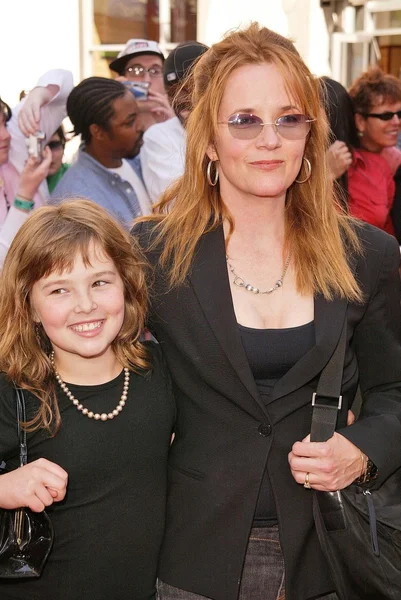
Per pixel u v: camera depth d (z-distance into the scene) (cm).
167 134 379
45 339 194
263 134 178
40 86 397
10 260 188
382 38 755
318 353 182
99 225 187
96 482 184
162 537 191
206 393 187
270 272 192
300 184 196
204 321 185
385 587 180
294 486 185
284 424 185
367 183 445
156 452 190
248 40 183
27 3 678
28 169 367
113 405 188
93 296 184
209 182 193
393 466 188
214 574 184
